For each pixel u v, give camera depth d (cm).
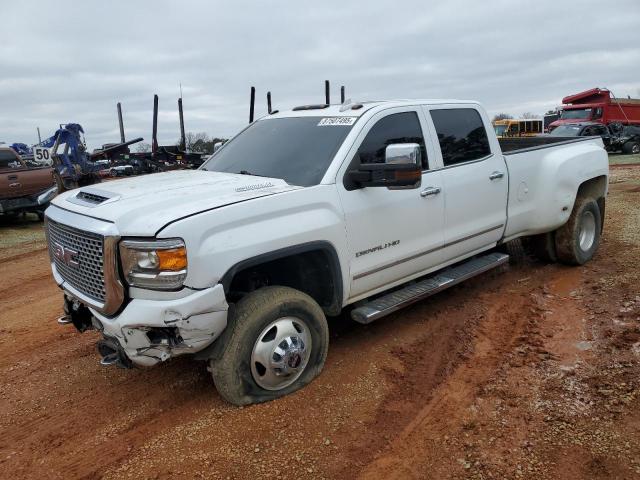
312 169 421
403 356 451
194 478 307
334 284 412
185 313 329
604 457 308
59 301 679
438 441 333
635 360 411
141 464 323
